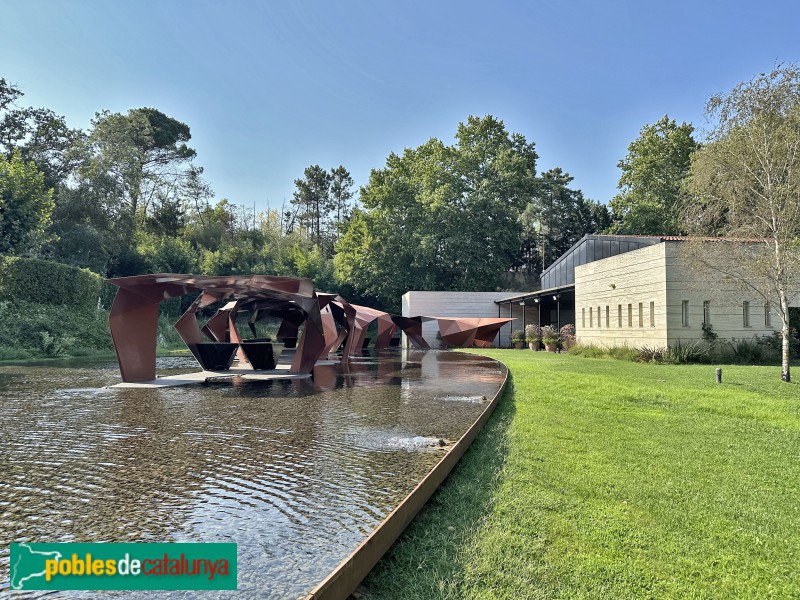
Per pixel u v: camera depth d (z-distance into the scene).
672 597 2.61
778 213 12.36
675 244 17.73
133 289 11.41
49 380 11.74
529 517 3.54
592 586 2.68
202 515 3.47
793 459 5.21
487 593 2.57
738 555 3.11
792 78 11.98
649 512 3.72
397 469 4.52
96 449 5.29
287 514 3.47
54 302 23.20
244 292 13.30
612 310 21.56
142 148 43.84
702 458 5.20
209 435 5.94
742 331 18.03
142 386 10.65
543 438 5.91
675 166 38.06
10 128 33.41
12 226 22.67
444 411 7.56
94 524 3.33
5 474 4.43
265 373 13.42
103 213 34.28
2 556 2.89
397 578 2.74
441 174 41.78
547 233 57.56
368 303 47.75
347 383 11.29
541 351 26.70
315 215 66.44
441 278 44.00
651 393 9.32
